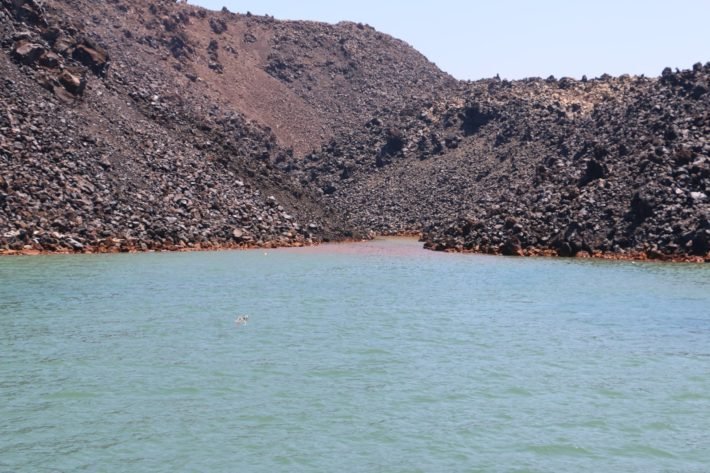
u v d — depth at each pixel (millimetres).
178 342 43281
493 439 28000
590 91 196375
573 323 51594
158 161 117812
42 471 24609
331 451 26609
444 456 26281
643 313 55688
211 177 123000
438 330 48750
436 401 32531
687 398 33344
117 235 95188
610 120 157250
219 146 139000
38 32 127250
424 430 28828
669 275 79375
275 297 62125
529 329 49312
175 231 102250
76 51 133375
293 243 118438
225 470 24859
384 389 34312
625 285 71750
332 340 44969
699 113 131500
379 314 54781
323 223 136000
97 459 25594
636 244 98438
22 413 30031
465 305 59531
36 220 90062
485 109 197500
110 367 37188
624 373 37688
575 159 144875
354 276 79250
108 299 57688
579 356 41406
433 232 140875
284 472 24766
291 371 37250
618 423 29906
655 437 28375
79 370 36469
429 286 71500
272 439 27656
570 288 69938
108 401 31750
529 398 33156
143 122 128750
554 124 176375
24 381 34375
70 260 81688
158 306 55406
